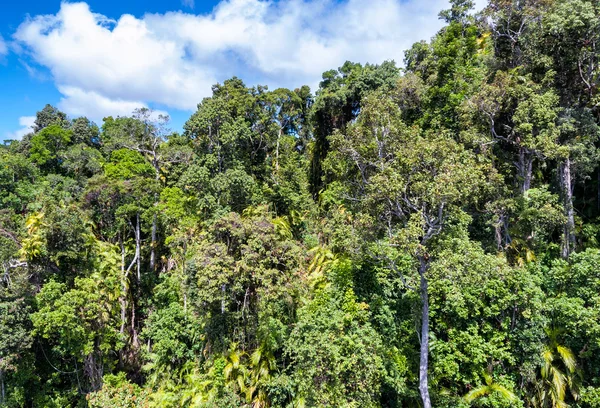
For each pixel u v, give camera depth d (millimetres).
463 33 27203
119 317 22500
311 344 13031
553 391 13508
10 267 17953
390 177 13125
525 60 20062
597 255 13820
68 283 19562
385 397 15289
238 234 17016
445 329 15023
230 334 17562
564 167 18125
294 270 17406
